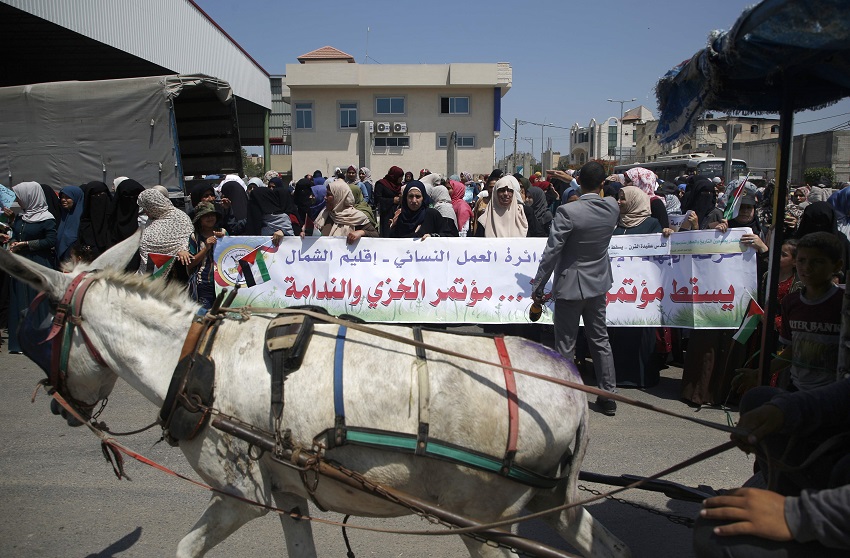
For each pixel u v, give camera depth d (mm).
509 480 2660
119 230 8102
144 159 10516
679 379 7297
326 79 35938
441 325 7039
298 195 10359
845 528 1806
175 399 2770
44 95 10430
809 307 3648
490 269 6977
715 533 1995
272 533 4062
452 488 2654
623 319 6746
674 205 11359
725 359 6234
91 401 3225
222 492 2781
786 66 3047
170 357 2977
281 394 2645
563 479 2904
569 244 5668
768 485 2273
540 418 2660
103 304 3041
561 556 2439
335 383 2629
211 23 22391
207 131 12391
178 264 6473
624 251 6707
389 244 7012
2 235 7668
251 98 26984
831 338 3557
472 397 2619
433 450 2559
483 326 7352
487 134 36969
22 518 4184
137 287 3117
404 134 36750
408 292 7023
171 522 4156
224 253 6969
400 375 2639
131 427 5758
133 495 4504
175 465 5020
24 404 6312
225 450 2781
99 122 10445
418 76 36000
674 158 30547
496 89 36688
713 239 6305
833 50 2893
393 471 2629
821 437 2600
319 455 2596
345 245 7016
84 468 4930
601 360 5984
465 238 6973
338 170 19391
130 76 21734
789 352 3906
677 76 3598
